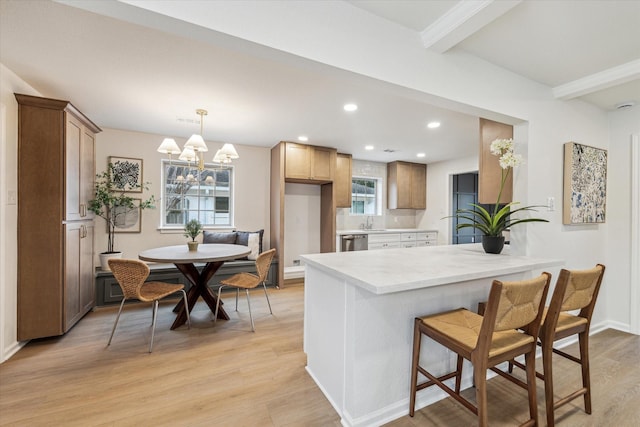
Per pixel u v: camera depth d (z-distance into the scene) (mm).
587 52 1940
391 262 1815
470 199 5996
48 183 2445
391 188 5906
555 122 2453
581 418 1594
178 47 1899
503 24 1657
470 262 1820
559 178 2479
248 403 1712
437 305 1767
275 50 1361
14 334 2314
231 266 4039
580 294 1543
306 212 5152
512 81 2180
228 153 3014
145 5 1104
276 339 2576
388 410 1587
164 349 2377
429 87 1792
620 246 2852
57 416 1592
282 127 3627
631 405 1696
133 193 3914
